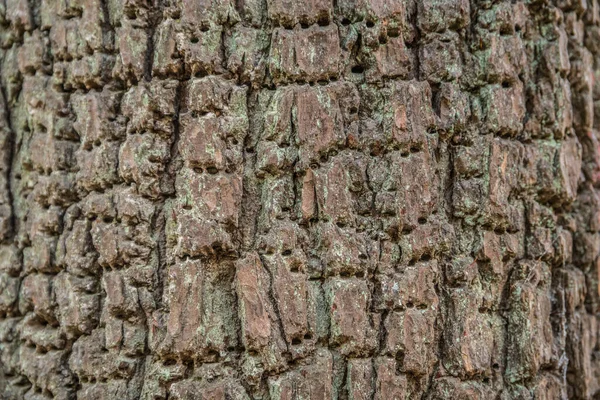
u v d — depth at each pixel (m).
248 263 1.15
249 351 1.15
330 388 1.15
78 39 1.20
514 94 1.20
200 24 1.16
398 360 1.17
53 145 1.20
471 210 1.19
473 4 1.20
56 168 1.20
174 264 1.16
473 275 1.18
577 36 1.26
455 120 1.19
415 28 1.19
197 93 1.16
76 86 1.20
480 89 1.20
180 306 1.15
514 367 1.19
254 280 1.15
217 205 1.15
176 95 1.17
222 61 1.17
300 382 1.15
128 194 1.17
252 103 1.17
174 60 1.17
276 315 1.15
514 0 1.21
